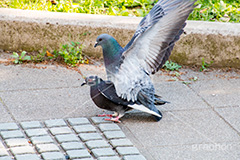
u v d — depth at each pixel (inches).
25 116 198.2
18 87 225.6
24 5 294.2
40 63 256.5
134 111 214.2
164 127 199.6
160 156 176.4
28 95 218.4
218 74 263.1
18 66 249.6
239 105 224.8
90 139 183.3
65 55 256.8
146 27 188.9
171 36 187.9
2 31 262.5
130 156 172.9
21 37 264.2
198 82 249.8
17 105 207.6
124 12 299.4
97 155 171.6
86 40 265.9
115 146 179.8
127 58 189.0
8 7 290.7
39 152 170.6
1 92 218.7
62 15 266.1
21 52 266.5
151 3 323.0
